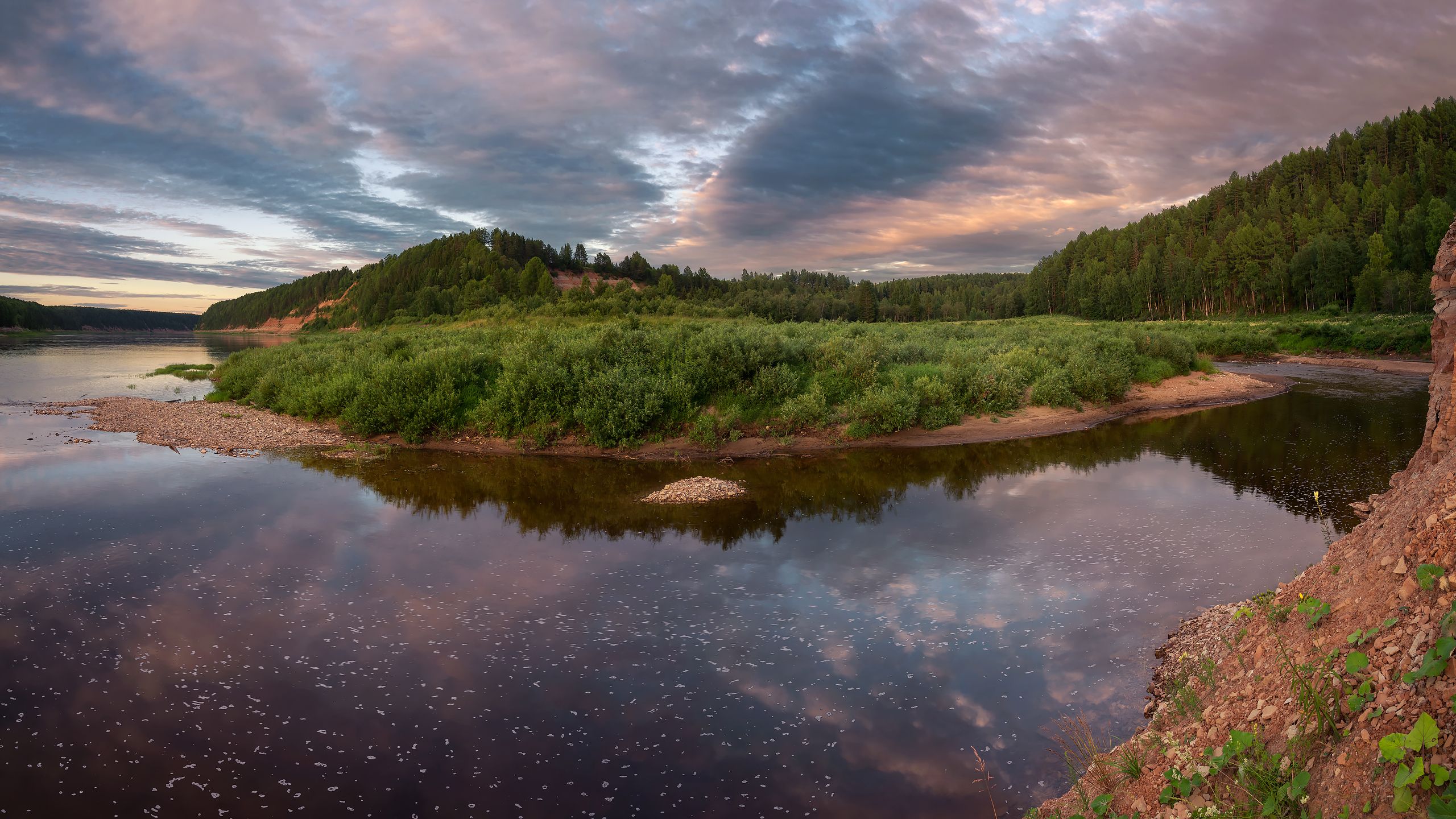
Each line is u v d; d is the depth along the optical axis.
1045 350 32.72
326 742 7.06
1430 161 124.81
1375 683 4.06
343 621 9.77
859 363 26.61
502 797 6.30
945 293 193.50
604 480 19.19
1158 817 4.66
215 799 6.22
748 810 6.11
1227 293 110.62
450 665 8.59
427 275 139.75
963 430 25.03
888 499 16.39
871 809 6.06
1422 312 72.25
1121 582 10.70
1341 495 15.38
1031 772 6.43
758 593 10.77
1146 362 35.09
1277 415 28.27
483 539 13.56
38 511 15.09
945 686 7.99
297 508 15.71
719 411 24.31
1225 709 5.26
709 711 7.61
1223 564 11.27
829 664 8.56
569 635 9.38
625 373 24.88
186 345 111.75
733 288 158.62
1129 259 143.00
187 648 8.94
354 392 27.41
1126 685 7.77
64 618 9.75
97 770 6.58
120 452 22.17
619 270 161.38
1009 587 10.75
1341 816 3.55
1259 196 149.88
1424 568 4.24
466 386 26.44
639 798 6.28
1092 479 17.88
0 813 5.95
